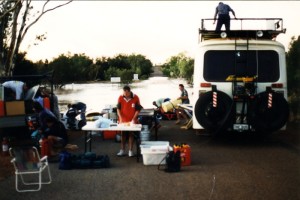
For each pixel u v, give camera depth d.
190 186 7.02
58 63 64.50
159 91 40.53
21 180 7.74
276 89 10.70
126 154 10.18
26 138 12.94
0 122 11.82
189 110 15.91
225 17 12.84
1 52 18.00
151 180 7.50
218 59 10.84
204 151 10.45
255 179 7.45
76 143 12.11
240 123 10.46
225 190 6.73
